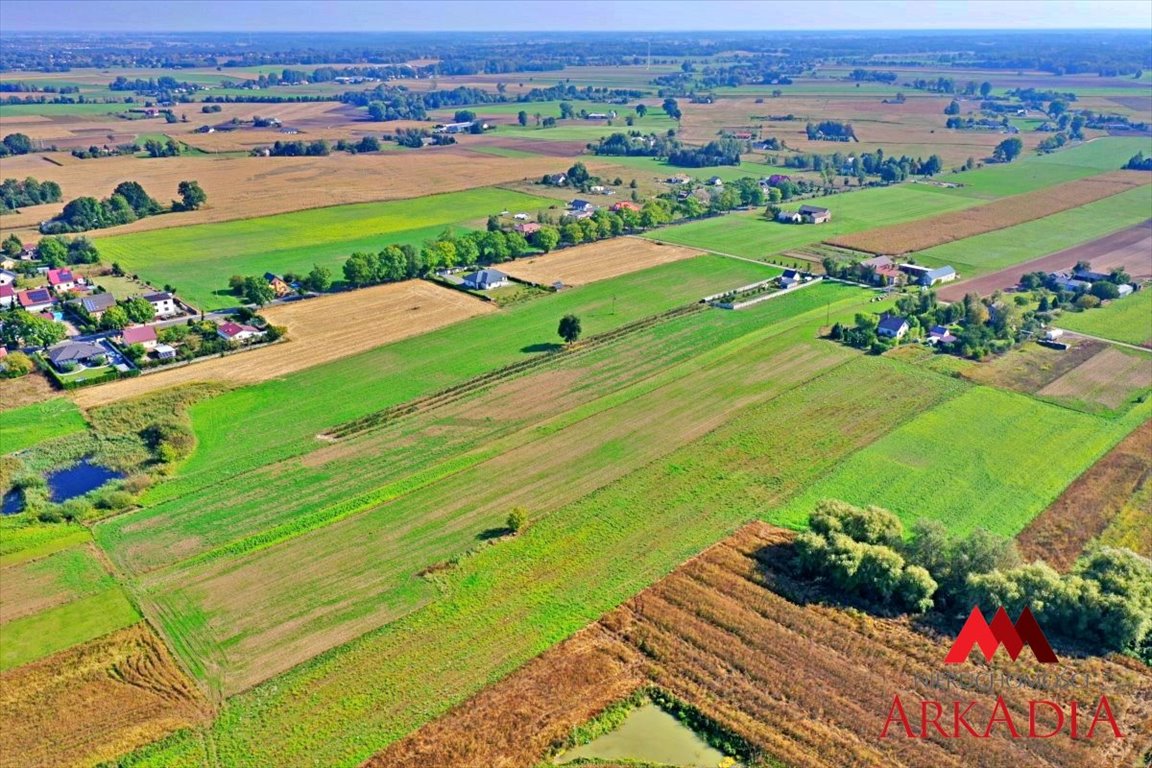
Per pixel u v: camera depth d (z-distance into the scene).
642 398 99.88
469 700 55.72
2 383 101.94
